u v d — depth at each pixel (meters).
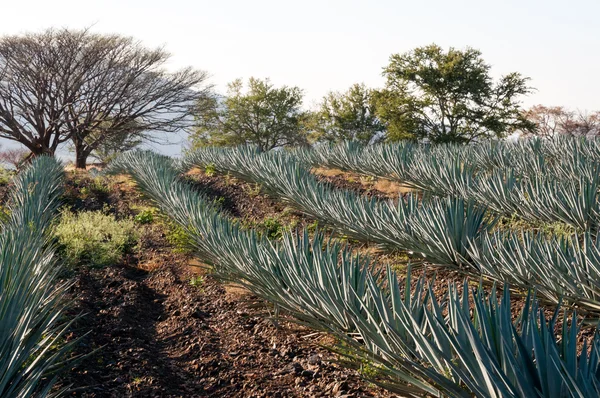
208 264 10.19
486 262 8.00
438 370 4.49
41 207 14.11
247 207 17.11
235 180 20.12
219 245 10.02
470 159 17.48
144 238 13.61
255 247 8.90
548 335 3.43
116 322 7.45
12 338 4.78
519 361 3.76
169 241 13.12
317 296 6.62
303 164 21.06
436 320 4.47
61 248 11.13
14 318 5.01
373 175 18.30
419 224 9.53
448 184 14.14
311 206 13.81
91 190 21.66
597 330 3.71
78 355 6.07
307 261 7.59
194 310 8.09
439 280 8.75
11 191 19.30
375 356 5.21
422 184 15.62
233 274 9.18
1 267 6.04
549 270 7.13
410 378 4.61
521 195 11.66
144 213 16.09
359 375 5.50
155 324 7.86
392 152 18.28
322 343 6.57
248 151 22.48
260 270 8.00
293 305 7.27
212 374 5.95
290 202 15.56
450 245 8.84
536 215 11.25
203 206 13.86
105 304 8.35
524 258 7.54
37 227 11.65
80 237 11.65
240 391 5.50
